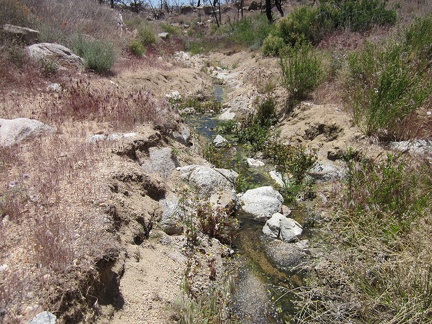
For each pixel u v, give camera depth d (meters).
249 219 4.33
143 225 3.50
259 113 7.52
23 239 2.63
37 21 9.98
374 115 5.21
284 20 12.95
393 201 3.53
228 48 19.28
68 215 2.94
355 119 5.66
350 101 6.22
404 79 5.05
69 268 2.35
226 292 3.10
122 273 2.75
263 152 6.29
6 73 6.69
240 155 6.30
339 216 3.87
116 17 15.34
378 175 3.94
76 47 9.52
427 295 2.48
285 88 7.94
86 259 2.48
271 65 11.07
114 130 5.05
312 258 3.59
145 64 11.33
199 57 19.06
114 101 5.90
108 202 3.21
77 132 4.73
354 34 10.43
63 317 2.11
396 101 5.08
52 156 3.92
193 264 3.31
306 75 7.21
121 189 3.65
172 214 3.85
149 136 4.96
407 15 11.98
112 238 2.88
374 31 10.32
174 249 3.42
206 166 5.12
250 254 3.71
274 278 3.36
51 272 2.30
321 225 4.11
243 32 19.48
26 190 3.22
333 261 3.21
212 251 3.58
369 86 6.07
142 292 2.70
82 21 12.19
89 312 2.29
